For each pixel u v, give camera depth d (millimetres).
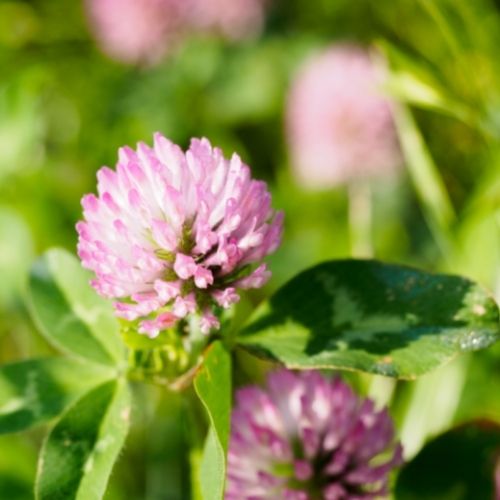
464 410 361
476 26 394
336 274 290
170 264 276
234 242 273
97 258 273
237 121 590
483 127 367
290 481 301
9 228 436
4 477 350
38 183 463
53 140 562
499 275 348
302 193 537
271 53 629
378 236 493
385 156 523
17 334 460
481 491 304
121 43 647
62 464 280
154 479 389
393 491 305
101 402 289
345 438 302
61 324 303
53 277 309
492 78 386
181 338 286
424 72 368
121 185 277
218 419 273
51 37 687
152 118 596
